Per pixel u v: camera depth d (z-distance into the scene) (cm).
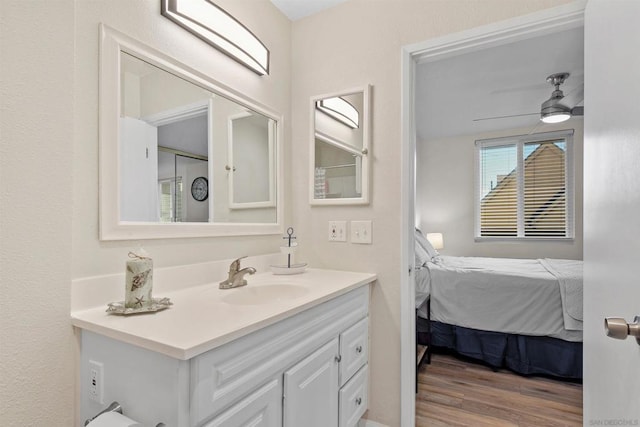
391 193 169
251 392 91
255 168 173
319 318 122
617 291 83
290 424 105
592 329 108
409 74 167
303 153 196
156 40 124
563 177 417
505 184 451
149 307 100
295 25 201
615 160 85
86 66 102
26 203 87
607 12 91
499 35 148
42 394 89
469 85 292
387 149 170
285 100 196
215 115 150
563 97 268
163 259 126
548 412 193
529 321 241
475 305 258
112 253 109
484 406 200
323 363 124
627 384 76
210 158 148
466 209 471
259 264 172
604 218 94
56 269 93
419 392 217
